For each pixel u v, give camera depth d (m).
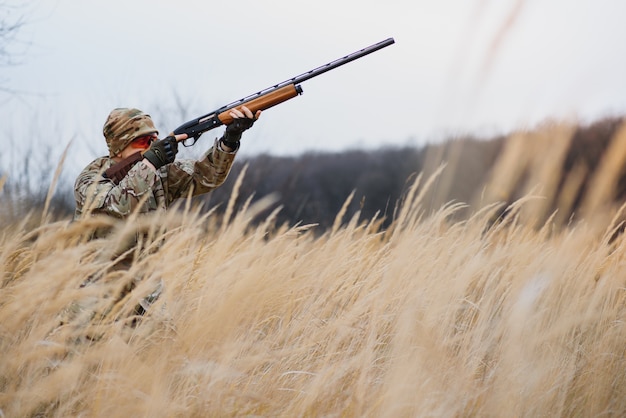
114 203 3.82
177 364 3.04
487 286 4.01
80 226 3.29
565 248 3.90
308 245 5.60
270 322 4.09
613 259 4.58
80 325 3.49
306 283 4.55
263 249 4.16
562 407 3.24
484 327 3.50
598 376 3.57
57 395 3.01
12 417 2.83
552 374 3.38
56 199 10.52
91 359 3.05
